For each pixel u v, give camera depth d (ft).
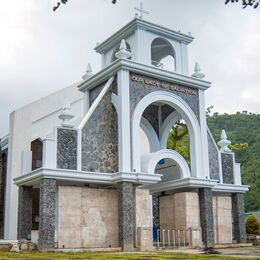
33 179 54.90
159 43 70.38
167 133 71.51
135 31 64.08
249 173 160.86
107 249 52.54
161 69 62.95
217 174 69.05
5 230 72.18
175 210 64.59
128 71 60.13
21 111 77.00
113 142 59.57
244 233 69.97
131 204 56.03
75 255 41.39
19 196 59.41
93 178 55.72
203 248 59.06
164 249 56.95
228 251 51.13
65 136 55.42
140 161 59.41
